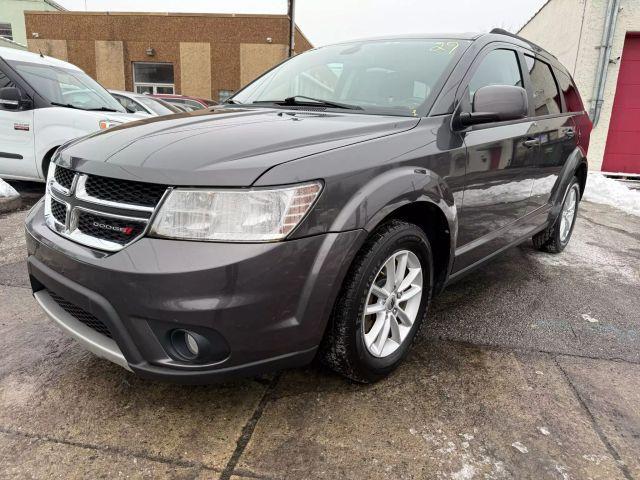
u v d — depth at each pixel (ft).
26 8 89.51
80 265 5.86
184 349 5.79
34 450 5.90
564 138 12.66
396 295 7.47
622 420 6.84
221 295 5.40
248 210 5.49
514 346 8.86
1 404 6.72
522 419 6.75
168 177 5.60
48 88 19.65
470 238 8.90
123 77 64.80
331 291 6.05
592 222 20.29
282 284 5.65
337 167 6.09
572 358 8.50
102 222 5.98
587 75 29.60
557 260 14.32
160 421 6.49
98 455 5.86
